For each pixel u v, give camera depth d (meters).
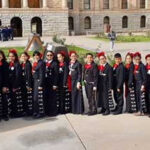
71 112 13.78
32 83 13.23
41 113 13.20
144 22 77.81
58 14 65.38
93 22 73.19
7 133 11.61
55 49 19.02
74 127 12.10
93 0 72.56
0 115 13.05
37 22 64.88
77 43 47.38
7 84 13.01
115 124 12.32
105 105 13.40
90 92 13.37
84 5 72.00
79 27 71.88
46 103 13.43
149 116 13.07
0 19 61.88
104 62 13.49
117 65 13.42
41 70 12.96
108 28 62.94
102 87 13.38
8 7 62.59
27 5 63.59
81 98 13.53
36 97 13.11
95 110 13.48
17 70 13.13
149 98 13.08
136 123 12.38
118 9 75.19
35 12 63.81
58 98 13.58
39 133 11.57
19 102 13.34
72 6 70.56
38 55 13.16
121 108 13.47
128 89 13.43
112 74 13.28
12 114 13.37
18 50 36.91
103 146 10.41
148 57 13.20
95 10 72.94
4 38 52.66
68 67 13.52
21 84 13.30
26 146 10.51
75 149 10.22
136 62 13.18
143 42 48.38
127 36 61.03
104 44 45.84
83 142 10.74
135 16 77.00
